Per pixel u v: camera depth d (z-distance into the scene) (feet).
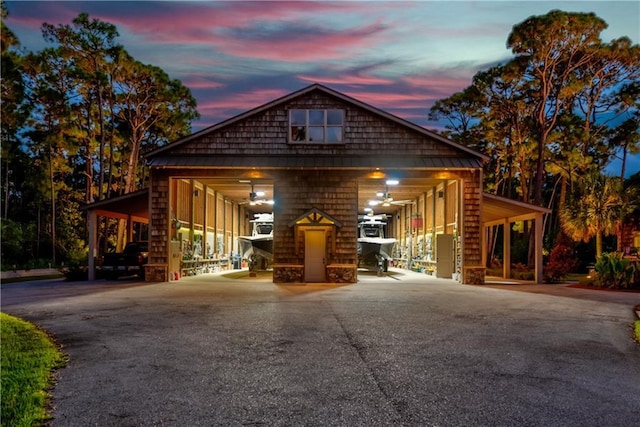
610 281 55.67
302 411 14.80
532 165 109.40
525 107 101.40
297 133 59.98
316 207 58.03
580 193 94.22
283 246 57.93
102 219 118.21
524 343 24.31
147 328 27.63
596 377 18.60
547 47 90.27
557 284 61.72
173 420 14.14
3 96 70.69
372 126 59.88
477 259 58.90
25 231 97.86
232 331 26.73
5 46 66.54
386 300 40.75
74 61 100.68
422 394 16.39
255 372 18.81
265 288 51.11
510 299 42.55
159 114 113.09
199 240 77.30
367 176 58.34
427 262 79.87
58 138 100.12
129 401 15.65
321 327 27.99
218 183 77.97
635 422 14.12
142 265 64.95
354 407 15.15
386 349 22.65
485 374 18.78
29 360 20.29
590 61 95.66
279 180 58.54
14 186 115.85
